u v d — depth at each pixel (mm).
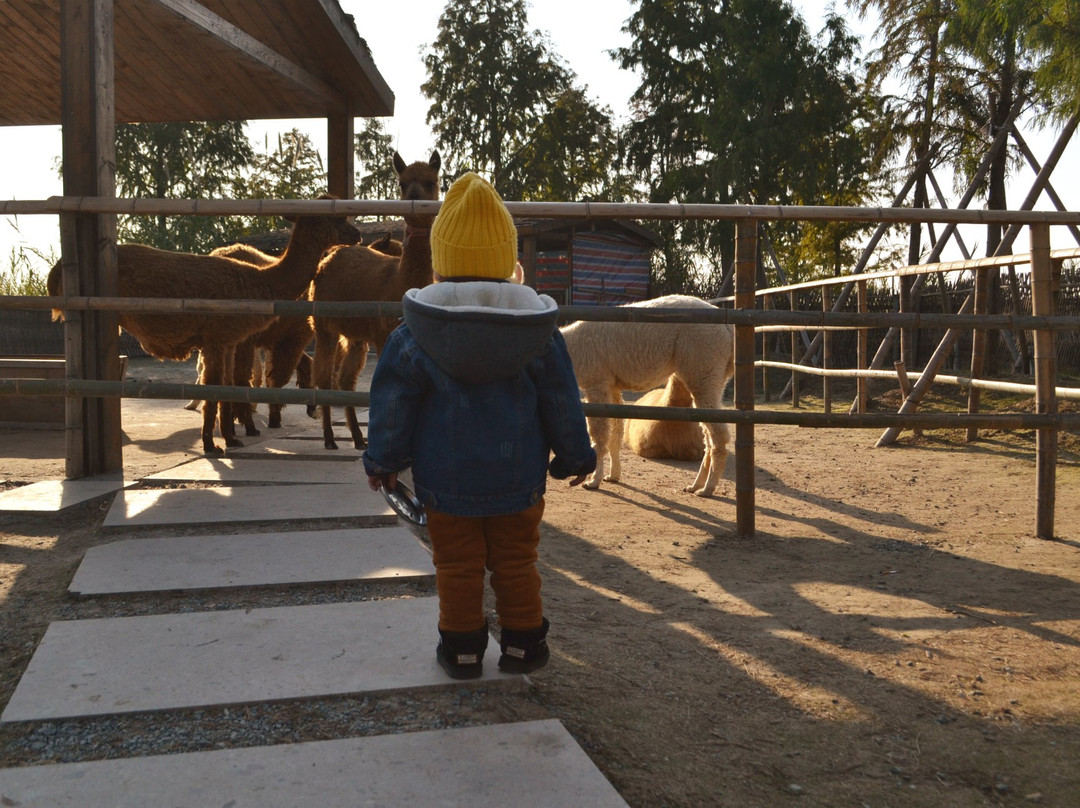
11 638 2930
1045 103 9461
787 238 27375
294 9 7766
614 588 3859
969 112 15656
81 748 2174
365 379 16484
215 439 7738
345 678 2545
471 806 1897
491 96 39875
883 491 6445
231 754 2104
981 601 3729
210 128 40312
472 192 2357
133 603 3234
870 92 19000
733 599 3723
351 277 6520
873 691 2766
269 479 5391
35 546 4113
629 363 6262
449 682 2533
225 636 2857
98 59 5262
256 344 7918
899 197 16531
